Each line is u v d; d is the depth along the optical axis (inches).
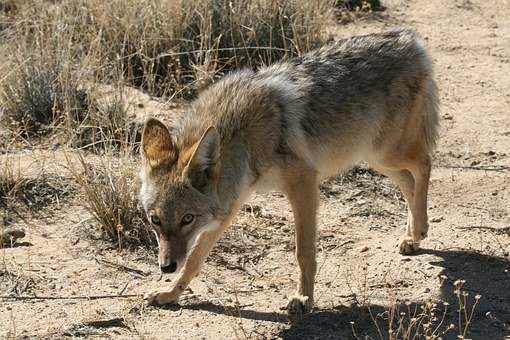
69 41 633.0
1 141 562.3
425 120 477.7
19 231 461.4
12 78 600.7
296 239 409.1
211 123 400.8
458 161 589.6
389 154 469.1
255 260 457.7
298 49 665.6
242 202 411.8
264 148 404.8
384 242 480.7
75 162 526.6
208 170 388.2
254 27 695.1
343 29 803.4
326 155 440.8
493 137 622.8
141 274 434.6
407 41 473.1
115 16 679.1
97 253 450.6
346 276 440.5
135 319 390.6
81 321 384.8
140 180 414.9
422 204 465.7
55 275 426.0
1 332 372.5
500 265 451.5
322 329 387.2
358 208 522.9
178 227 384.5
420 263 451.5
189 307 405.4
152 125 400.2
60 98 595.2
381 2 896.3
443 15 872.3
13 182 502.3
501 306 411.5
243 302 411.5
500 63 756.6
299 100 422.6
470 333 388.2
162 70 669.3
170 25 680.4
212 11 697.0
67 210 489.1
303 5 719.7
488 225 499.5
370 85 451.5
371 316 385.4
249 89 410.3
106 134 561.9
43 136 573.9
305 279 404.5
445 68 743.1
